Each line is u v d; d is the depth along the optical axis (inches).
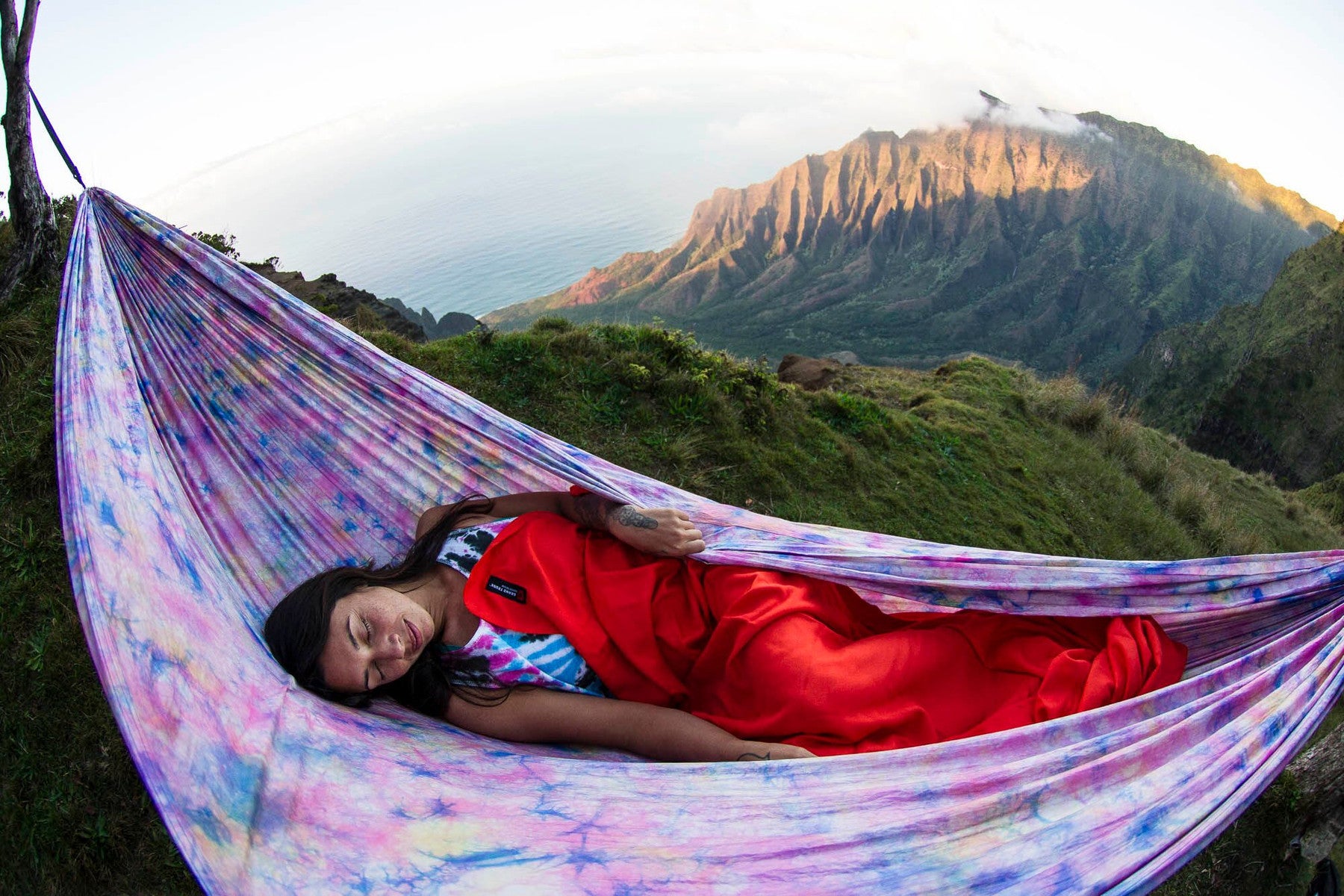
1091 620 104.3
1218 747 84.3
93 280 104.8
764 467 268.7
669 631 98.2
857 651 92.8
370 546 121.9
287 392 119.5
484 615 96.7
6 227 266.7
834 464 301.6
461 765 81.2
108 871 131.8
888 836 72.4
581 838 72.7
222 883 63.7
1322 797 190.9
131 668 70.2
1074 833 74.7
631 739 91.5
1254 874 192.5
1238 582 100.9
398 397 121.3
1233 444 2810.0
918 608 117.0
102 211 111.0
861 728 87.9
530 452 117.1
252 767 71.0
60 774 137.5
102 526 79.0
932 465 345.1
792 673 89.7
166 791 65.2
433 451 122.7
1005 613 103.1
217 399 114.4
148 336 110.0
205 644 78.0
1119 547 382.9
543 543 101.5
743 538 109.9
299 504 118.0
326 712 83.1
